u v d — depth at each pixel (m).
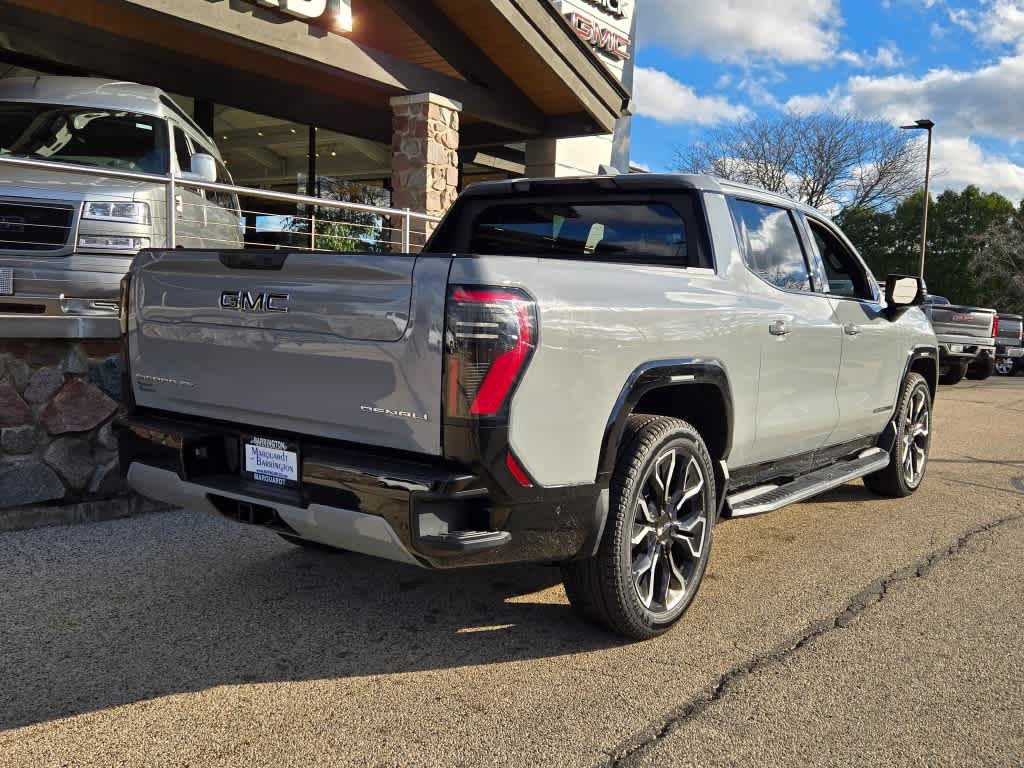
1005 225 52.91
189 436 3.14
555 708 2.82
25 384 4.60
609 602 3.20
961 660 3.27
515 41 10.09
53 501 4.74
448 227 4.73
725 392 3.61
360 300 2.74
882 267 60.31
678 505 3.44
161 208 6.27
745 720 2.77
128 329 3.48
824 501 5.93
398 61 9.48
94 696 2.82
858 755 2.57
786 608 3.80
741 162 44.03
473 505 2.73
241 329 3.05
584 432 2.91
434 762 2.47
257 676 3.00
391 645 3.29
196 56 9.79
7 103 6.97
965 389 15.62
